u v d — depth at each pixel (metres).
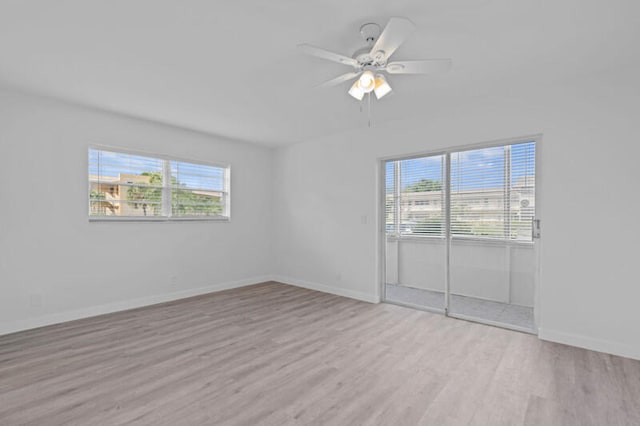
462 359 2.57
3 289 3.03
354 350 2.73
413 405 1.96
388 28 1.72
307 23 1.97
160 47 2.25
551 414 1.88
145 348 2.74
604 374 2.32
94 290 3.61
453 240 3.67
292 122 4.06
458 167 3.62
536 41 2.17
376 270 4.22
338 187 4.62
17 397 2.00
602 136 2.69
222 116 3.82
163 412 1.87
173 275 4.31
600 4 1.77
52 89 3.01
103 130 3.66
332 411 1.90
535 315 3.12
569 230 2.84
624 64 2.52
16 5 1.77
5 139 3.04
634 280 2.56
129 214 3.96
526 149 3.16
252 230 5.30
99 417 1.81
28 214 3.17
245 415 1.85
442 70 2.16
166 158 4.26
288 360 2.54
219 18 1.91
